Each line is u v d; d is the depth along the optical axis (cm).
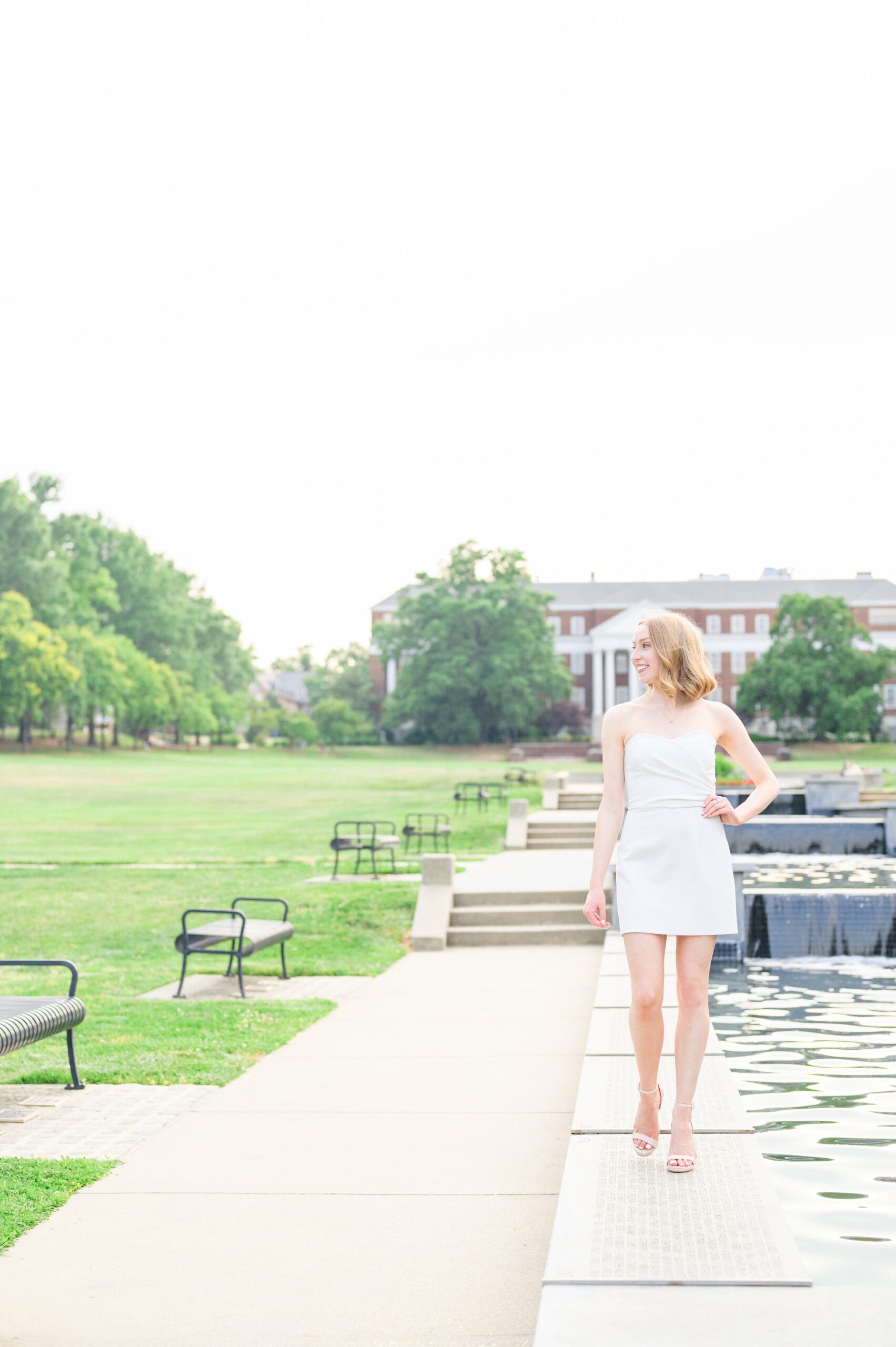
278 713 9894
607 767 471
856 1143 564
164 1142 612
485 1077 750
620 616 10256
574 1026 914
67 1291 427
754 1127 593
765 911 1204
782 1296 354
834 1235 440
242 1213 506
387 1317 401
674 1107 462
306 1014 959
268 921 1208
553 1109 671
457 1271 441
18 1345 383
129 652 8944
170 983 1138
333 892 1697
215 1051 822
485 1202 517
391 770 6178
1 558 8669
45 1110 677
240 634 11750
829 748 7912
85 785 5091
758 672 8356
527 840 2625
